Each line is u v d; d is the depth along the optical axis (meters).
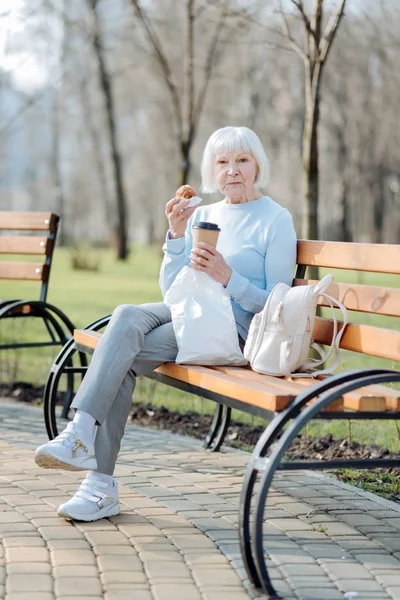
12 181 69.75
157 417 6.93
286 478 5.10
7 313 6.75
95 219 76.12
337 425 6.60
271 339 4.18
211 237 4.48
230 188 4.86
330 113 39.47
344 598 3.33
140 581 3.46
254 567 3.42
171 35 26.09
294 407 3.48
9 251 7.61
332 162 45.12
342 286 4.57
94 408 4.07
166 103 35.50
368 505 4.57
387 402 3.60
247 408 3.79
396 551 3.87
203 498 4.63
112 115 33.19
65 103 49.41
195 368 4.30
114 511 4.25
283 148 44.91
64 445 3.98
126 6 23.42
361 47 32.12
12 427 6.33
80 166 62.44
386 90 35.94
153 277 25.47
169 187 47.78
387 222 51.38
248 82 38.00
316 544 3.94
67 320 6.97
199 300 4.44
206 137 43.59
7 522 4.12
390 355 4.07
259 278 4.75
